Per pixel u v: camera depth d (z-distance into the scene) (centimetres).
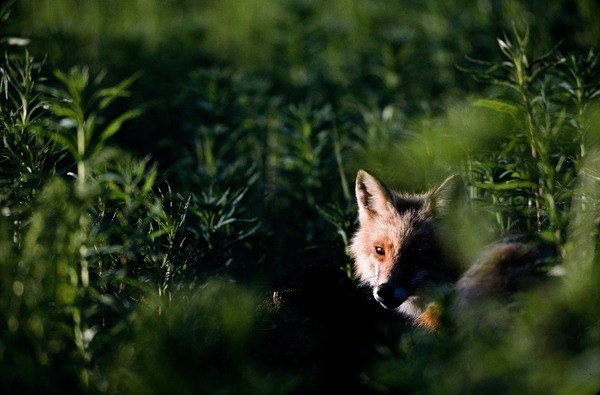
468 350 666
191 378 655
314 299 992
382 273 1053
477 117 1098
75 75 805
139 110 786
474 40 2038
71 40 2020
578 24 1828
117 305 764
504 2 2128
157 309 807
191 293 901
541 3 1955
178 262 955
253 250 1212
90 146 787
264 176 1541
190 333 741
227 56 2436
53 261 701
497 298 776
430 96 1853
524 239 859
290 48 2216
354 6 2833
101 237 802
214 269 1052
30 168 916
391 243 1065
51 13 2712
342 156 1444
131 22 2798
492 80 1059
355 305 1065
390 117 1540
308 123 1434
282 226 1376
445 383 636
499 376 630
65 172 983
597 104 993
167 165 1711
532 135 894
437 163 1197
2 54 1196
